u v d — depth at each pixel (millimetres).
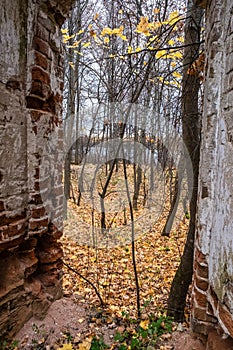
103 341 1873
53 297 2211
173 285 2631
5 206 1688
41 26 1904
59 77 2246
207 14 1689
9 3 1616
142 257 4184
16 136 1758
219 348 1277
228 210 1160
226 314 1152
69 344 1772
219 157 1358
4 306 1694
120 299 2842
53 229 2201
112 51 4223
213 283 1353
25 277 1916
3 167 1655
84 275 3396
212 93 1466
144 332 1890
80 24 5695
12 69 1682
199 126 2975
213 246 1382
